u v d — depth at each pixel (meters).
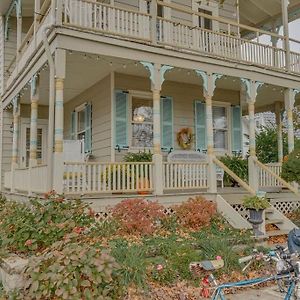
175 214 8.21
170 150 11.83
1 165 13.59
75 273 3.65
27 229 5.59
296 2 14.92
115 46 8.60
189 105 12.40
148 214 7.43
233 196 10.06
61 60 7.84
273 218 9.26
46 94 12.19
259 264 5.74
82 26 8.07
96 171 8.19
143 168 8.98
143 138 11.27
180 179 9.22
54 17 7.83
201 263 3.88
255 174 10.66
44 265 3.77
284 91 12.24
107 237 6.65
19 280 4.66
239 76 10.77
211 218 8.41
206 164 9.69
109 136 10.81
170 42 9.91
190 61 9.77
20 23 12.10
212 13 13.42
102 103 11.23
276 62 11.73
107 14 8.77
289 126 12.06
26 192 10.03
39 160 14.12
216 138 13.05
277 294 5.12
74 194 7.84
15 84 11.84
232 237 7.03
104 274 3.72
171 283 5.16
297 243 3.37
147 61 9.07
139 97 11.30
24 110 14.06
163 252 5.88
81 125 12.98
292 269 3.07
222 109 13.30
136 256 5.27
